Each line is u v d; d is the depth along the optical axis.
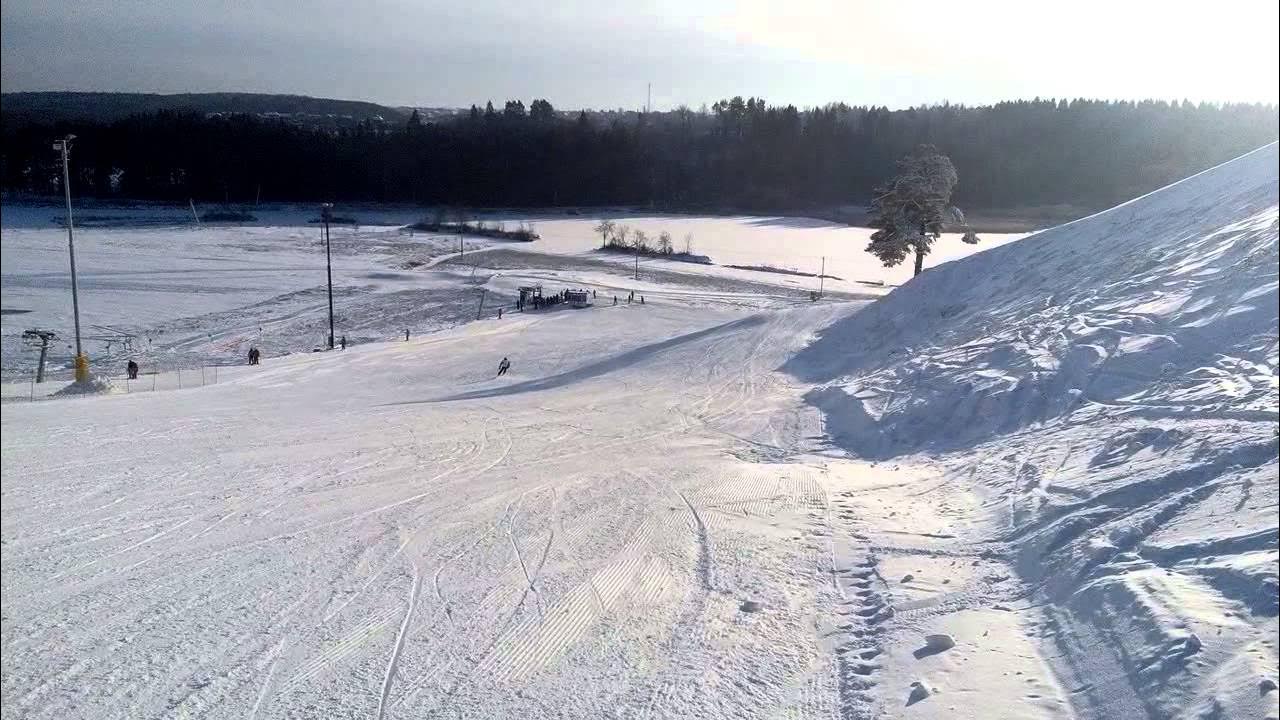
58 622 9.33
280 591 10.30
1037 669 7.39
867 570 10.62
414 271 82.31
